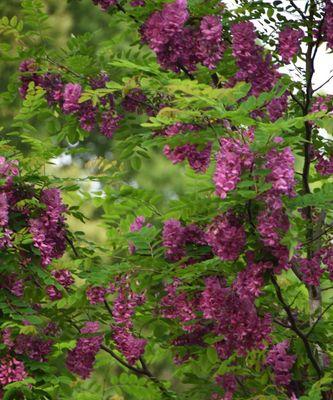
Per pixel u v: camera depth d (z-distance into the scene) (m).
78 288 2.66
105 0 2.78
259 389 2.66
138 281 2.55
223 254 2.29
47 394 2.57
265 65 2.65
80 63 2.70
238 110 2.23
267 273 2.33
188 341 2.66
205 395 2.74
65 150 2.75
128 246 2.73
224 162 2.21
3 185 2.60
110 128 2.76
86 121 2.75
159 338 2.71
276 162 2.22
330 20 2.72
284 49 2.70
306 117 2.25
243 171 2.22
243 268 2.40
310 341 2.60
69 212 2.71
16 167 2.63
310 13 2.76
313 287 2.76
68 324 2.77
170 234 2.50
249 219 2.26
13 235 2.59
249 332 2.42
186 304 2.51
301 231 2.50
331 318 2.75
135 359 2.77
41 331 2.65
